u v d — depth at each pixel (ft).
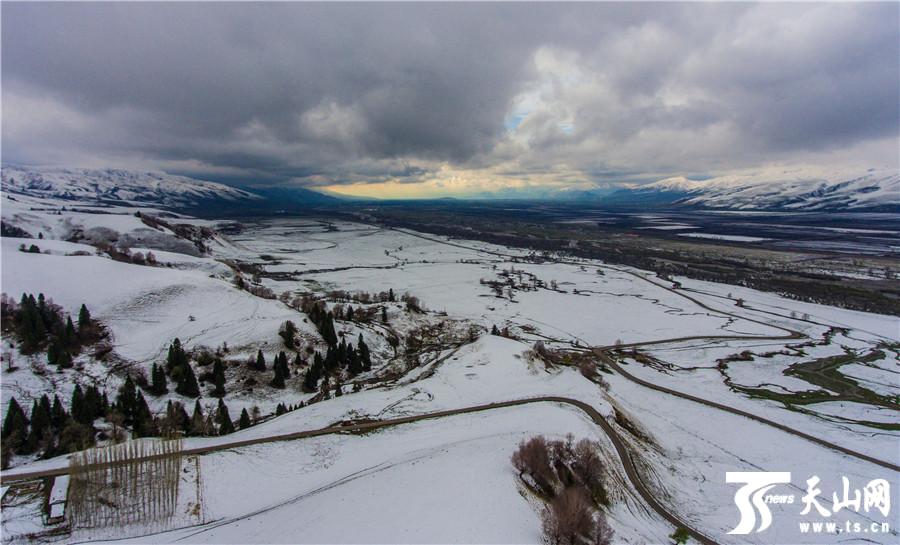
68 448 219.20
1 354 288.71
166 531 168.76
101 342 328.90
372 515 166.71
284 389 324.80
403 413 276.62
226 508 184.55
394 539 149.48
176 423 254.27
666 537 192.03
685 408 336.90
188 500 187.62
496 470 202.80
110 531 167.12
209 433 252.21
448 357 390.21
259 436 244.63
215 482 201.36
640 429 290.35
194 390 296.71
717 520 210.38
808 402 360.89
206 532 167.32
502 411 279.28
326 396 319.27
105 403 260.42
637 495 217.15
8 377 273.13
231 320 393.09
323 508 176.45
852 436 305.73
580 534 162.30
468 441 236.84
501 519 166.20
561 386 323.16
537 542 157.28
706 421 318.45
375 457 223.92
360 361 376.27
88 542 161.07
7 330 309.01
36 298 360.69
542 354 392.47
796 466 265.13
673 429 303.68
